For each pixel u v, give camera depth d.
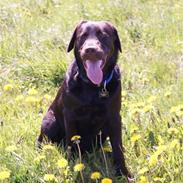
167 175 6.57
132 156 7.16
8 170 6.59
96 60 6.56
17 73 10.23
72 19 12.80
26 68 10.20
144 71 9.98
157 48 11.10
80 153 6.84
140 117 7.86
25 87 9.82
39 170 6.68
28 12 13.35
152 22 12.23
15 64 10.39
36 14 13.46
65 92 7.05
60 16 12.98
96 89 6.81
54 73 10.02
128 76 9.68
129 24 12.24
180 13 12.77
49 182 6.45
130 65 10.19
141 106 8.08
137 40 11.73
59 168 6.58
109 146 7.65
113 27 7.24
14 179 6.58
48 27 12.35
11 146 6.79
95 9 13.23
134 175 6.84
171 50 10.85
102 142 7.62
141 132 7.52
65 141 7.71
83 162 7.01
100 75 6.58
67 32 11.76
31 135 7.81
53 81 9.99
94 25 6.98
